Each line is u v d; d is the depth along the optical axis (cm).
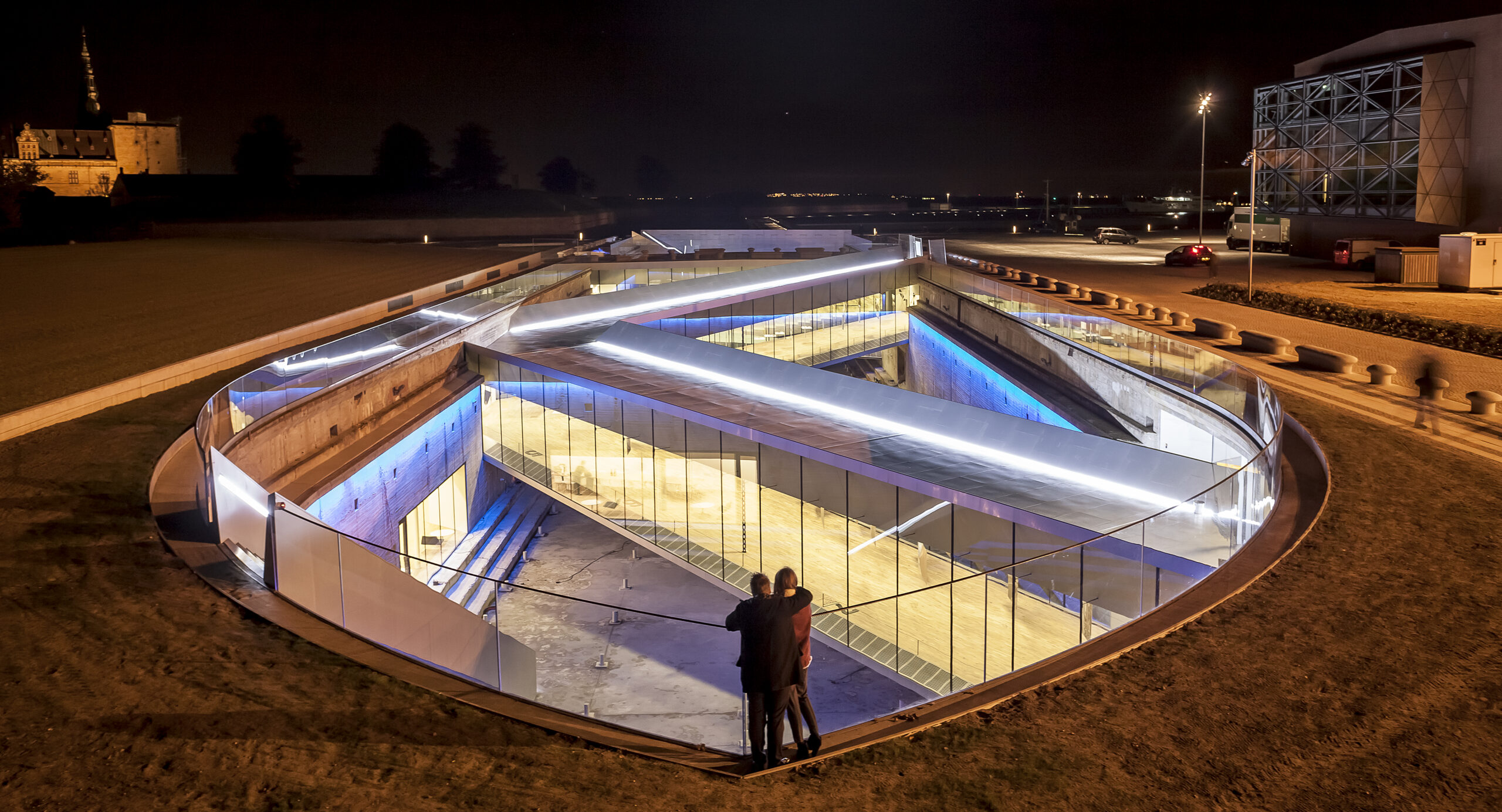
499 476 3859
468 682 1024
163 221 10369
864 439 2562
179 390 2489
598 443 3222
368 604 1259
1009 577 1648
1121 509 2025
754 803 769
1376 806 757
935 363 5062
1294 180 7225
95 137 18550
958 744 857
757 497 2709
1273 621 1109
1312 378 2619
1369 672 980
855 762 832
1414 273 4688
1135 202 18438
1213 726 880
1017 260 7256
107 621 1138
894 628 1844
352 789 787
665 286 4953
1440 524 1433
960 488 2178
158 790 784
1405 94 6016
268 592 1243
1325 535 1400
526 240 10362
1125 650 1043
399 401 3014
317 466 2489
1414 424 2069
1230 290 4453
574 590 3092
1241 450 2109
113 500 1599
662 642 2542
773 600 833
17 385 2362
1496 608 1129
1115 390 2988
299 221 10500
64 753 842
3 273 4891
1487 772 801
